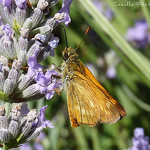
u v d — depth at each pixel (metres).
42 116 0.13
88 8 0.16
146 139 0.16
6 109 0.13
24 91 0.13
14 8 0.13
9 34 0.13
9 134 0.13
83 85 0.14
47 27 0.13
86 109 0.14
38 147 0.18
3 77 0.13
